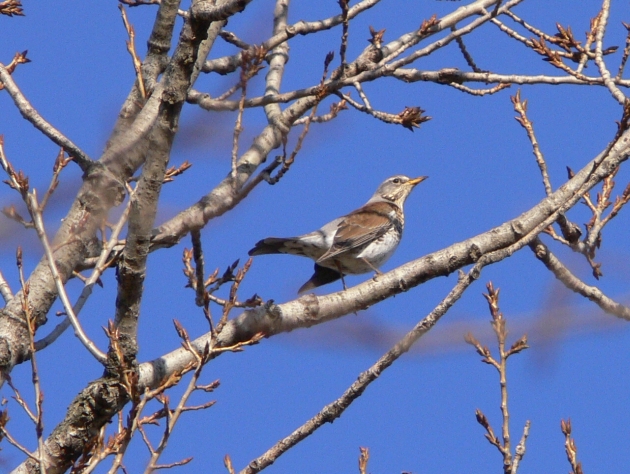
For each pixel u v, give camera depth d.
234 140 9.48
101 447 8.44
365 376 8.79
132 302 8.80
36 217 8.44
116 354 8.56
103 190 10.53
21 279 8.50
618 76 12.34
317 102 11.41
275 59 15.22
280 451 8.96
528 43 12.64
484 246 11.09
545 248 11.81
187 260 10.09
